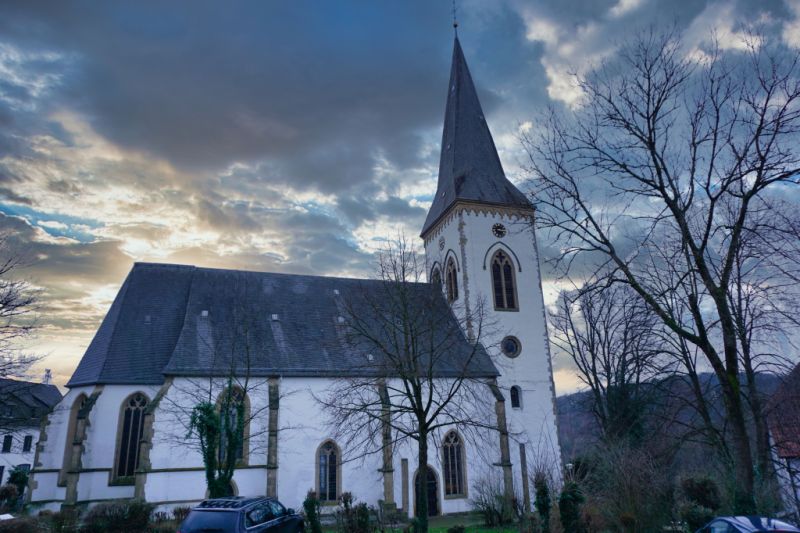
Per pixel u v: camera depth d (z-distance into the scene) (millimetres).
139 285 35969
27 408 50031
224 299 36438
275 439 30250
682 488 19984
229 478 26484
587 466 23656
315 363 33812
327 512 30125
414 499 31719
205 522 16047
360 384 27672
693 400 20734
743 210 14984
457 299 40844
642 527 18766
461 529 25266
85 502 28938
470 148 44312
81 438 29156
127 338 33000
